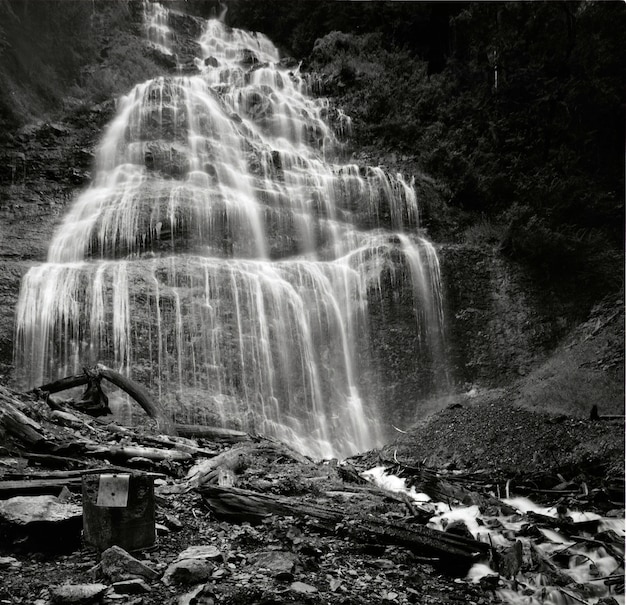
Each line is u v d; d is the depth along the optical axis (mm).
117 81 25688
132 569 4508
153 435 9781
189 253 17500
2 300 14359
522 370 18125
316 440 16016
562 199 22734
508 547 6176
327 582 4824
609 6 26000
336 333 17531
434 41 31656
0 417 7047
